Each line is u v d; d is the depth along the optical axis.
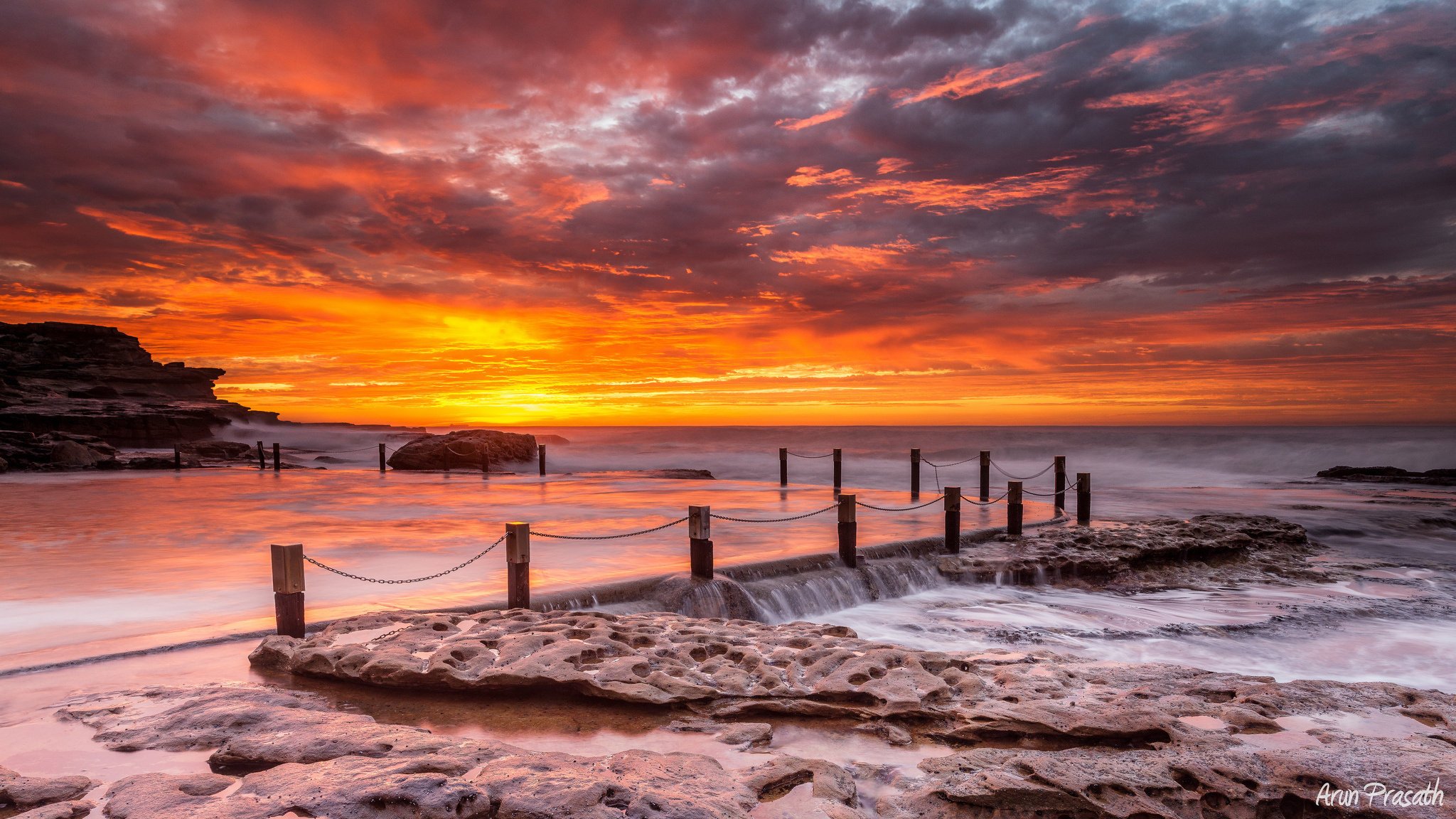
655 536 16.19
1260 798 4.60
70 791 4.43
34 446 36.53
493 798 4.19
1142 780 4.72
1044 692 6.33
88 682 6.72
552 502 23.19
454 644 7.25
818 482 38.09
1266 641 11.38
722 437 125.81
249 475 34.81
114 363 61.62
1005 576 14.66
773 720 6.04
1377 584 15.09
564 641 7.32
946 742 5.64
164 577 11.87
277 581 8.03
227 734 5.38
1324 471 35.81
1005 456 58.97
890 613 12.71
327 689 6.71
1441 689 9.36
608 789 4.30
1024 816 4.53
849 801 4.63
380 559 13.48
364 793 4.09
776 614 11.80
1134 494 27.58
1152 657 10.60
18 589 10.95
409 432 118.94
